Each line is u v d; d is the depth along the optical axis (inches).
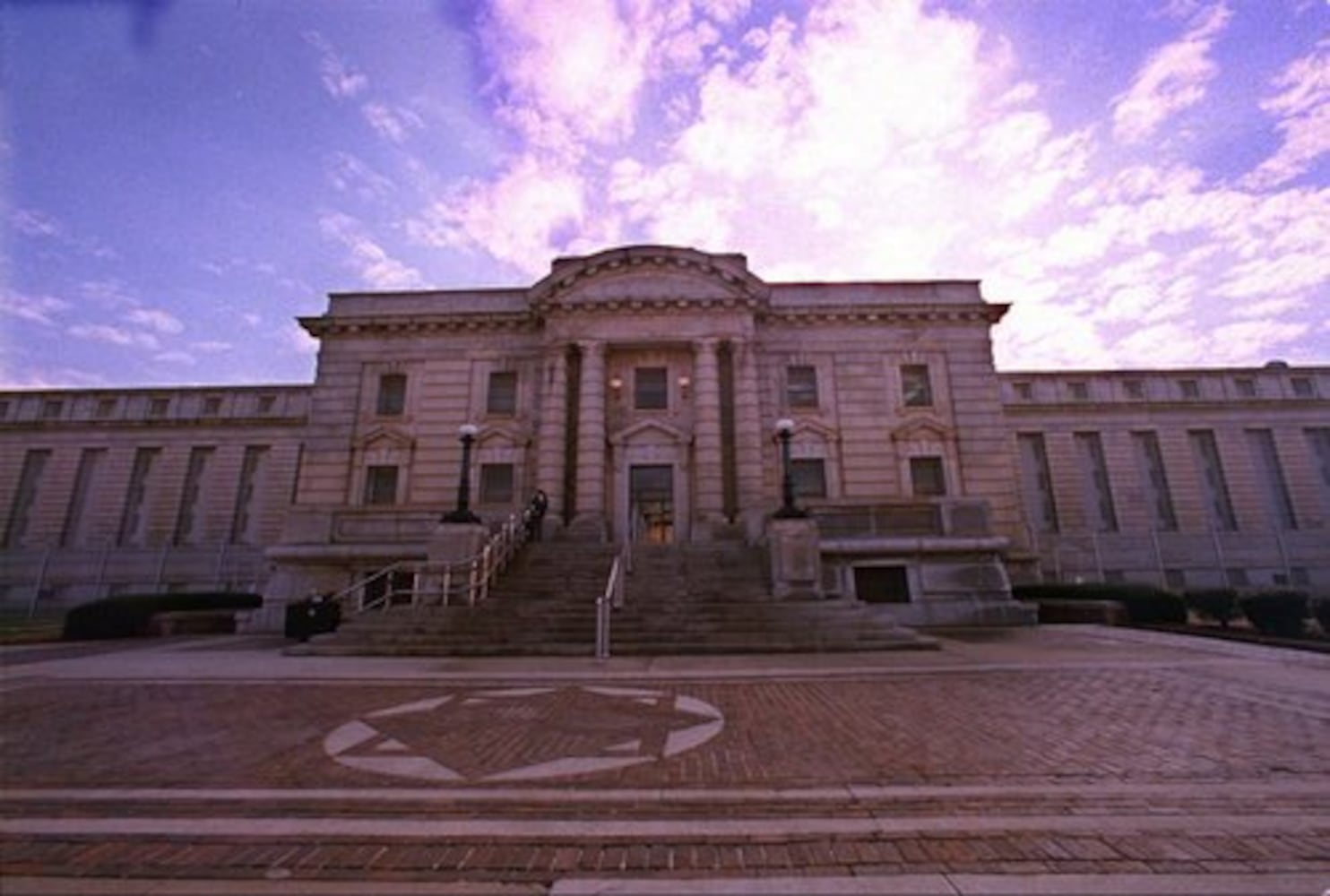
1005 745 233.5
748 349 914.7
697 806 179.6
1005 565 842.8
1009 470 919.7
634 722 271.4
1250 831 158.7
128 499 1654.8
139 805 181.9
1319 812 171.2
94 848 155.1
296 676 384.8
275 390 1723.7
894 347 965.2
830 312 960.3
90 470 1686.8
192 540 1612.9
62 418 1722.4
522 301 992.9
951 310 962.1
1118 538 1475.1
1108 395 1628.9
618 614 525.7
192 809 178.9
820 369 959.6
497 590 594.6
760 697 319.3
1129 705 295.6
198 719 282.0
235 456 1664.6
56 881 138.4
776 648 479.2
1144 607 746.2
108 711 300.8
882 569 721.6
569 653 471.8
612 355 945.5
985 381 950.4
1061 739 241.0
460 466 933.8
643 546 685.3
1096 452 1592.0
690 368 941.2
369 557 744.3
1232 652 467.8
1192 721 265.1
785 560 577.6
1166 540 1487.5
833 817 170.7
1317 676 363.6
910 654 463.2
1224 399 1601.9
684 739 244.8
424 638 496.1
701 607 536.4
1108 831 160.2
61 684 371.2
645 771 208.7
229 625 764.6
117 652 534.0
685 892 131.9
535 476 918.4
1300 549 1485.0
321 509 781.9
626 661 436.1
